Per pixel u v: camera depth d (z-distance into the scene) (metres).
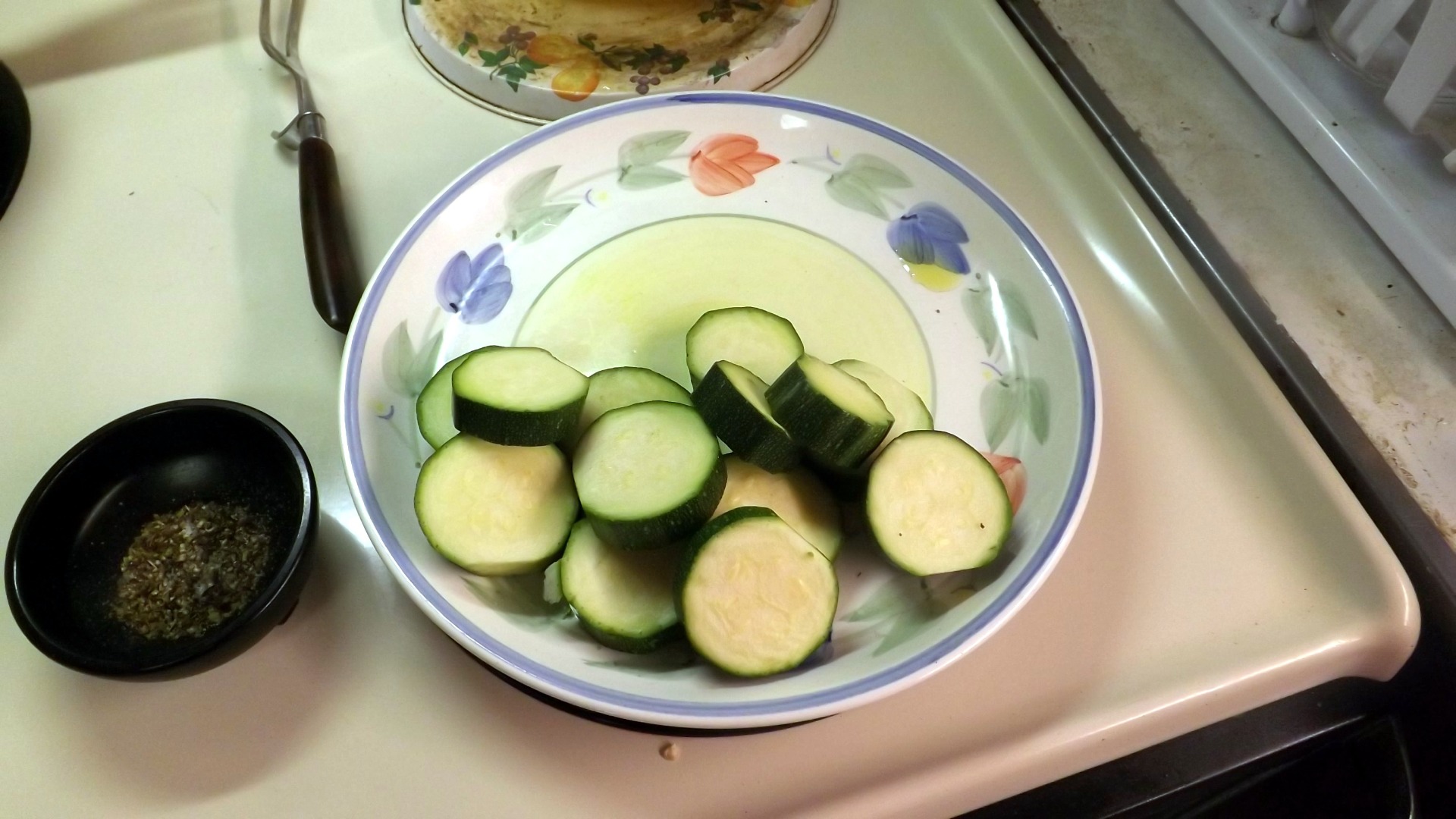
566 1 0.48
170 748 0.31
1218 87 0.44
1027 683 0.32
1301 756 0.34
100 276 0.41
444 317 0.39
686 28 0.47
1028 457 0.35
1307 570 0.33
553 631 0.32
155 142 0.45
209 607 0.32
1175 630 0.32
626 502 0.32
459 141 0.45
